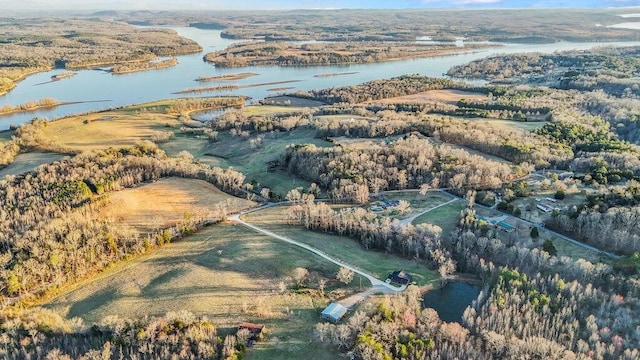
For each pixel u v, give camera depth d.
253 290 123.38
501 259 138.50
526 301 117.19
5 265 134.25
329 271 132.00
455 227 157.12
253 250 142.12
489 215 164.25
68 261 138.62
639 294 117.19
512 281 122.12
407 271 134.25
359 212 163.38
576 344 105.12
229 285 125.62
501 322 110.56
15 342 107.56
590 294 118.06
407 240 145.38
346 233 157.62
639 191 159.88
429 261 139.50
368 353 97.62
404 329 108.12
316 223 160.50
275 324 110.88
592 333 106.06
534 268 132.00
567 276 127.06
